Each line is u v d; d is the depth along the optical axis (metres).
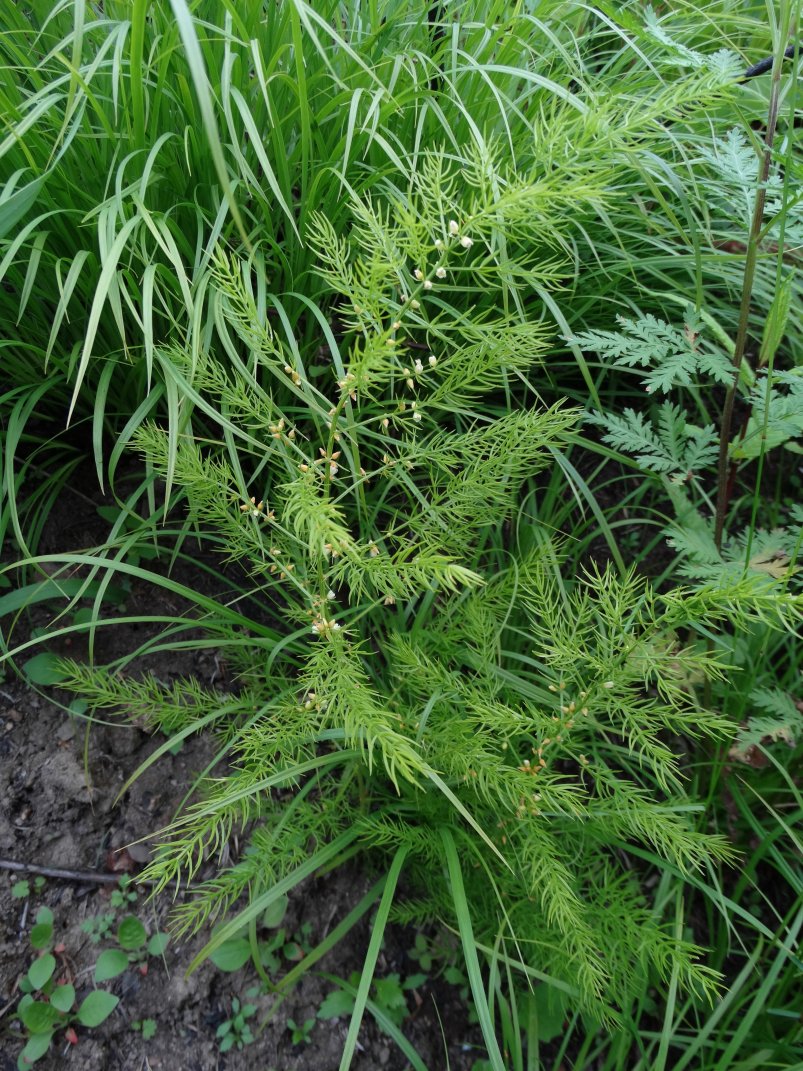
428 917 0.51
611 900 0.46
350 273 0.36
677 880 0.52
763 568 0.48
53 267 0.50
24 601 0.50
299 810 0.48
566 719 0.42
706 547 0.50
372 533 0.54
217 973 0.48
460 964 0.51
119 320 0.41
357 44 0.52
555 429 0.42
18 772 0.51
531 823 0.43
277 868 0.49
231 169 0.50
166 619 0.47
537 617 0.58
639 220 0.63
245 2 0.47
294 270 0.53
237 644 0.48
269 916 0.49
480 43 0.54
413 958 0.51
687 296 0.65
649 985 0.52
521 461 0.43
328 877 0.52
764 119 0.61
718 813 0.57
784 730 0.49
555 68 0.64
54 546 0.56
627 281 0.65
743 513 0.68
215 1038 0.47
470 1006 0.50
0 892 0.48
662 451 0.51
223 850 0.52
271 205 0.53
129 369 0.54
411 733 0.45
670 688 0.40
